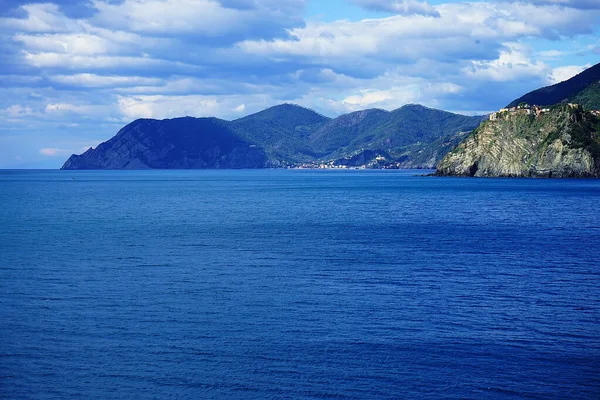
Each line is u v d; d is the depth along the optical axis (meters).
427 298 46.06
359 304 44.38
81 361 33.91
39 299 46.16
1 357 34.47
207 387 30.84
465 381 31.31
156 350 35.38
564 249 69.88
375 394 30.02
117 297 46.66
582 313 42.22
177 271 56.66
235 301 45.34
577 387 30.69
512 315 41.66
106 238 80.12
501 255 65.56
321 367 32.97
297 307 43.62
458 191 196.00
